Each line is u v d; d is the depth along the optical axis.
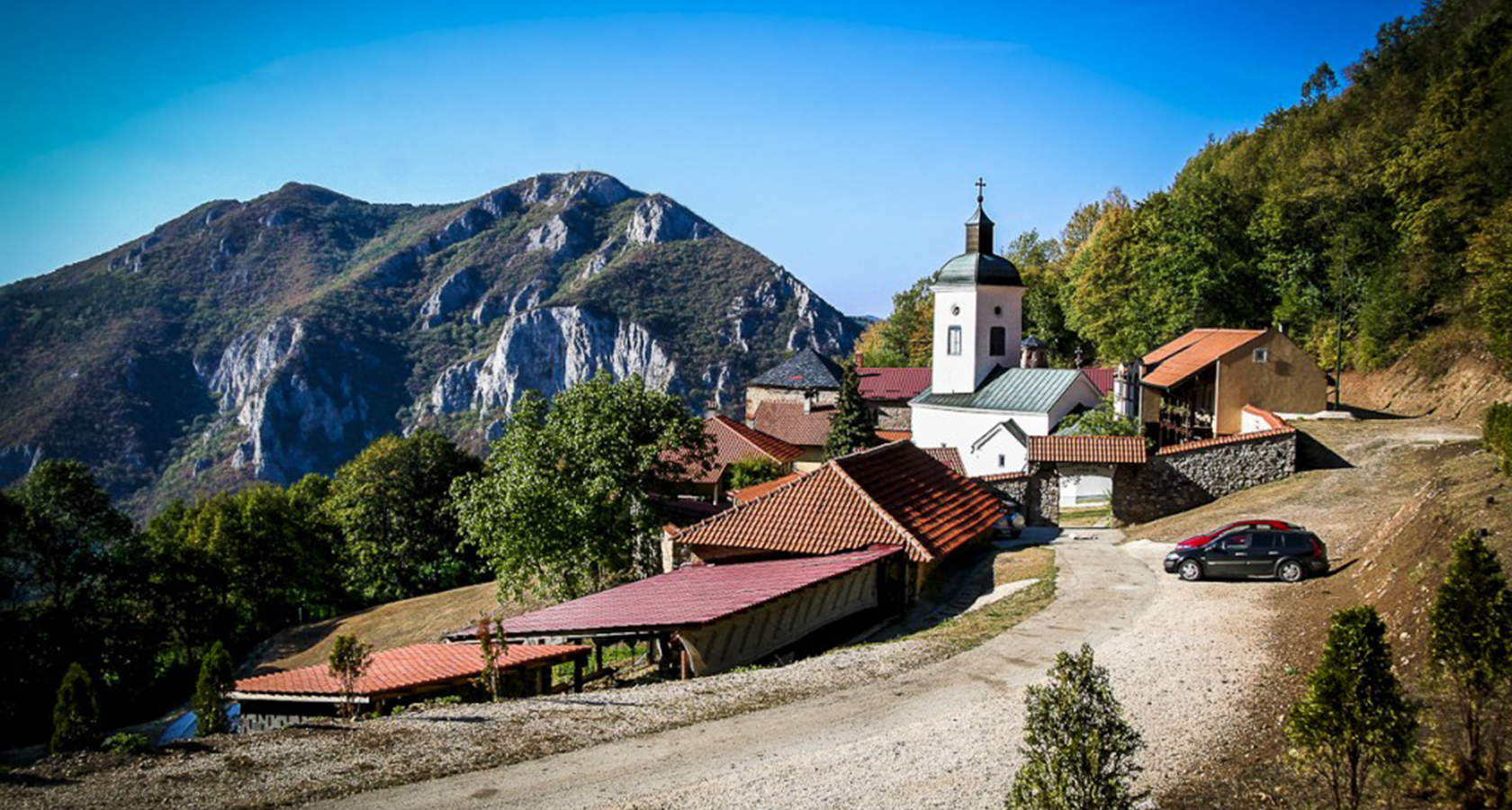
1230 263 70.25
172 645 57.66
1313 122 84.56
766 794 13.80
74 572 52.16
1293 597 24.48
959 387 59.66
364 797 13.61
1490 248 43.72
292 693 21.72
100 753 15.33
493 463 40.31
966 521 34.53
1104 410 51.16
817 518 31.28
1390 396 53.41
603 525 38.34
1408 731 10.81
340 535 74.88
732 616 22.95
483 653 22.14
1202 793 13.41
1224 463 39.47
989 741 15.76
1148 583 27.86
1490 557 12.07
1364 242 65.06
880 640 25.91
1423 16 80.69
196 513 73.81
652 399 40.16
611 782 14.25
